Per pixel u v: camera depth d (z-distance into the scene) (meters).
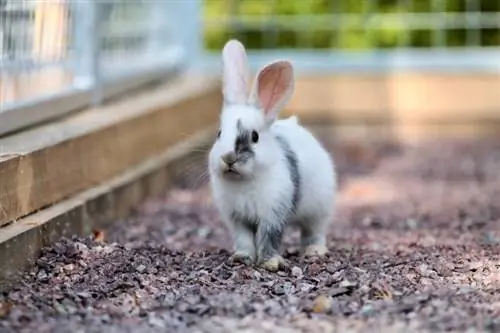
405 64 14.56
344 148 14.02
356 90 14.59
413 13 14.60
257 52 14.69
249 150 7.19
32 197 7.80
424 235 8.98
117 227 9.10
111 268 7.18
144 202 10.30
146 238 8.71
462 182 11.81
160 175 10.84
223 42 14.80
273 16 14.69
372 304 6.25
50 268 7.18
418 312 6.07
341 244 8.49
